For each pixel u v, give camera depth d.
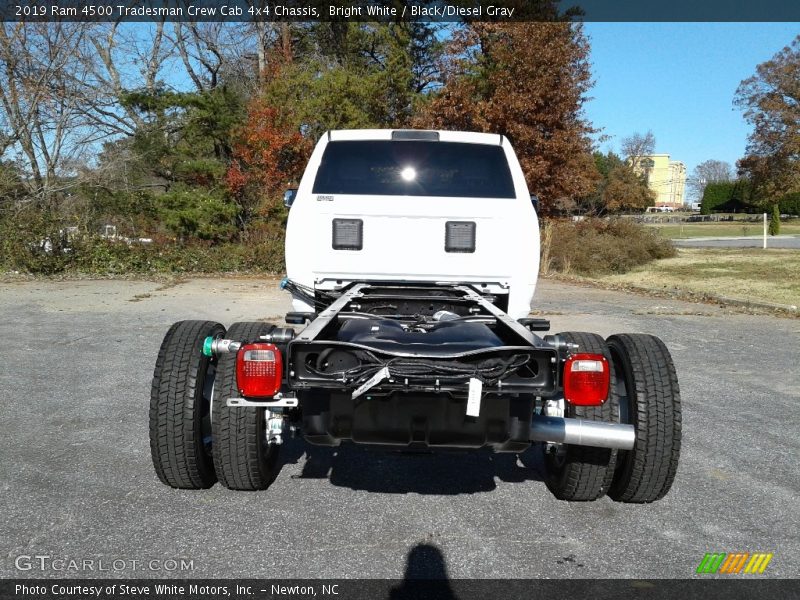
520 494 4.31
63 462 4.64
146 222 22.20
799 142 56.78
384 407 3.41
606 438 3.53
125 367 7.43
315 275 4.99
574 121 20.28
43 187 22.39
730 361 8.38
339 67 26.70
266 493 4.24
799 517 4.02
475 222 4.92
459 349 3.43
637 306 13.26
